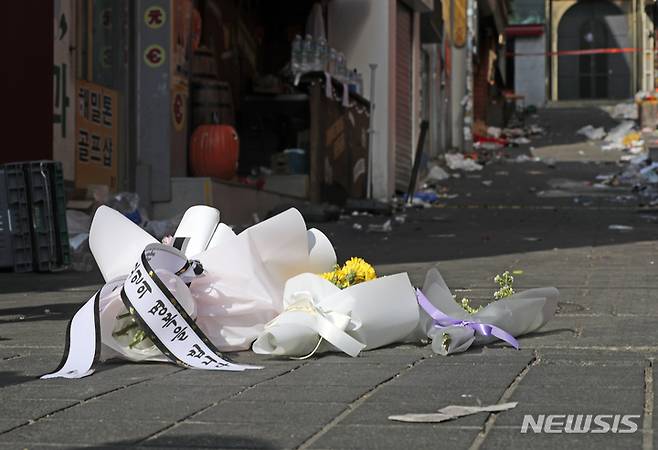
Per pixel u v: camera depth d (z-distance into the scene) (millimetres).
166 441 3750
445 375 4965
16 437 3855
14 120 13125
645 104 44406
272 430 3879
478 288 9102
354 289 5750
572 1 66938
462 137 38188
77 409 4316
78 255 11875
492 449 3576
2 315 7793
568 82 67125
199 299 5750
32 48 13414
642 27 64250
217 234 6172
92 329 5344
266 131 21516
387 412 4160
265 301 5789
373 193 25516
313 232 6312
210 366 5262
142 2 16422
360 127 24391
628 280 9562
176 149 16797
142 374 5152
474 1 43312
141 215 15359
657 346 5785
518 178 29984
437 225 18391
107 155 15609
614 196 24891
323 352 5719
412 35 29266
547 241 14648
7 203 11414
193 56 18125
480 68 47562
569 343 5930
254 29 22906
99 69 15727
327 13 25453
